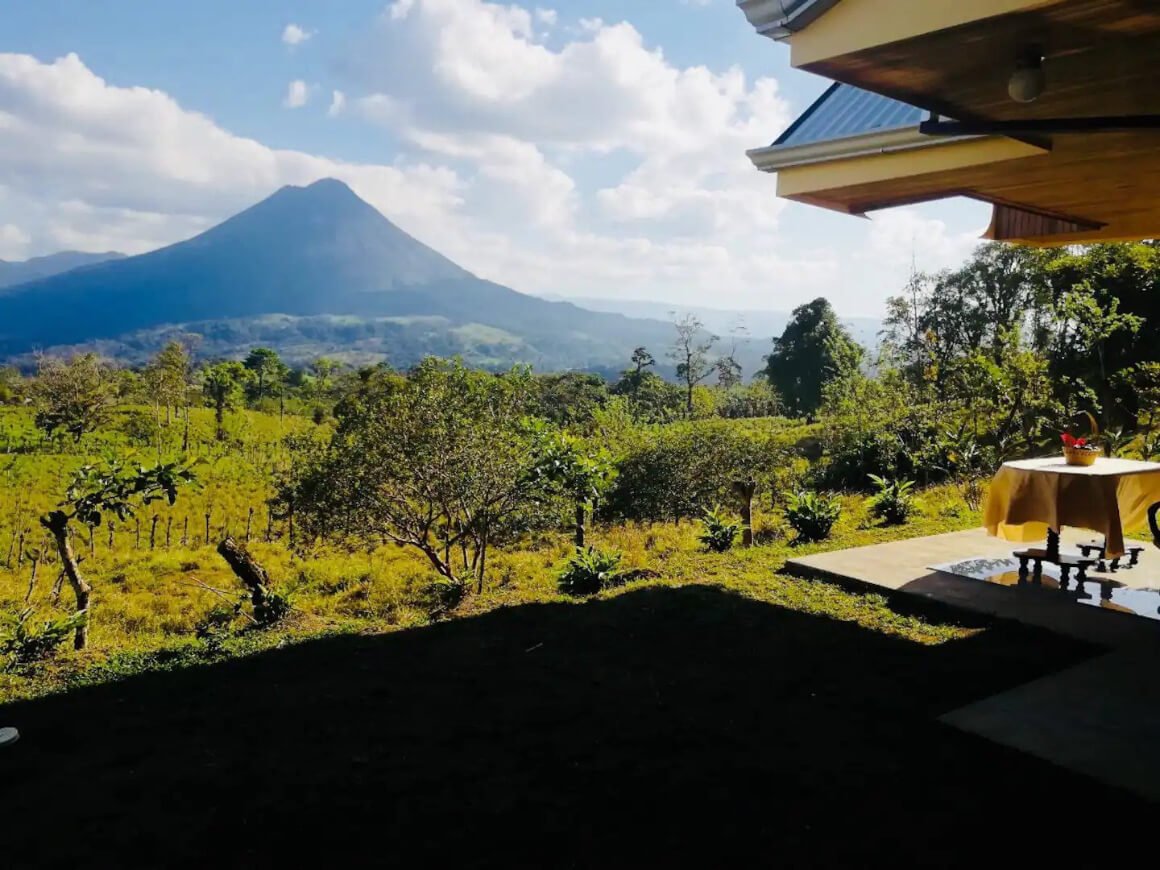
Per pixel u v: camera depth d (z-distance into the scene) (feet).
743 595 19.27
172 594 31.71
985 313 103.60
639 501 44.34
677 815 9.43
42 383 118.73
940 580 19.36
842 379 55.88
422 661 16.20
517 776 10.61
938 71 11.34
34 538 45.73
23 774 11.44
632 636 16.89
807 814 9.35
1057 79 11.73
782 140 19.72
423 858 8.71
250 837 9.33
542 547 35.60
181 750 12.10
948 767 10.40
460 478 25.31
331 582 31.32
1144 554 21.77
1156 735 11.14
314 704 13.85
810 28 11.05
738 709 12.64
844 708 12.54
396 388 27.02
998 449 40.06
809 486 49.34
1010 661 14.32
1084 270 67.82
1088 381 57.88
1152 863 8.18
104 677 16.60
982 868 8.18
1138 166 16.53
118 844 9.29
